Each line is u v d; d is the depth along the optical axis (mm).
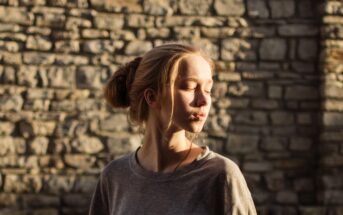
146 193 2062
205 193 1981
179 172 2031
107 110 7359
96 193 2330
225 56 7535
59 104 7293
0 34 7258
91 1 7406
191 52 2061
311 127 7578
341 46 7504
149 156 2166
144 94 2137
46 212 7105
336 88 7461
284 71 7578
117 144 7316
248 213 1985
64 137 7270
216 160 2016
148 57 2125
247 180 7469
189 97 2025
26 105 7238
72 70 7336
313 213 7250
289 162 7539
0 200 7102
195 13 7555
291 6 7621
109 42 7422
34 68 7285
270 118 7543
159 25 7496
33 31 7301
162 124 2100
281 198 7473
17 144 7191
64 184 7207
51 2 7359
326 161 7402
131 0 7496
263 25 7598
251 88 7535
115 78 2271
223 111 7500
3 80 7223
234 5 7598
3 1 7285
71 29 7359
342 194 7391
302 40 7586
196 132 2039
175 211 1984
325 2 7488
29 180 7156
